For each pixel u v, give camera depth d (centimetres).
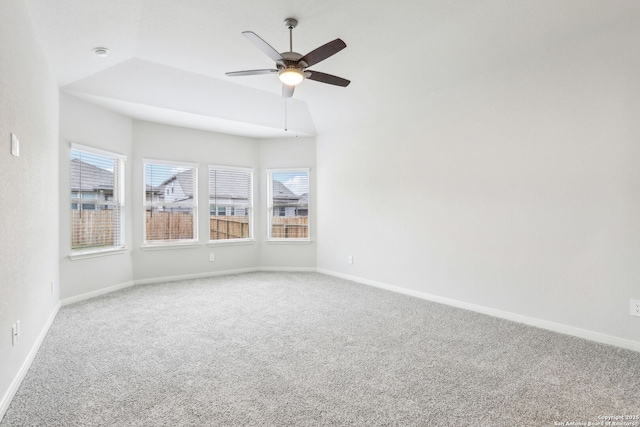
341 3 280
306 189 620
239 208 615
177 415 183
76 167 410
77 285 409
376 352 265
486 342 285
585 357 254
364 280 516
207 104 472
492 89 354
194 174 563
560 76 303
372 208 501
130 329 316
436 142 411
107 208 459
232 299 424
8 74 196
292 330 315
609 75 275
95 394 204
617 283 273
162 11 287
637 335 265
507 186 343
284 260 624
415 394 204
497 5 286
